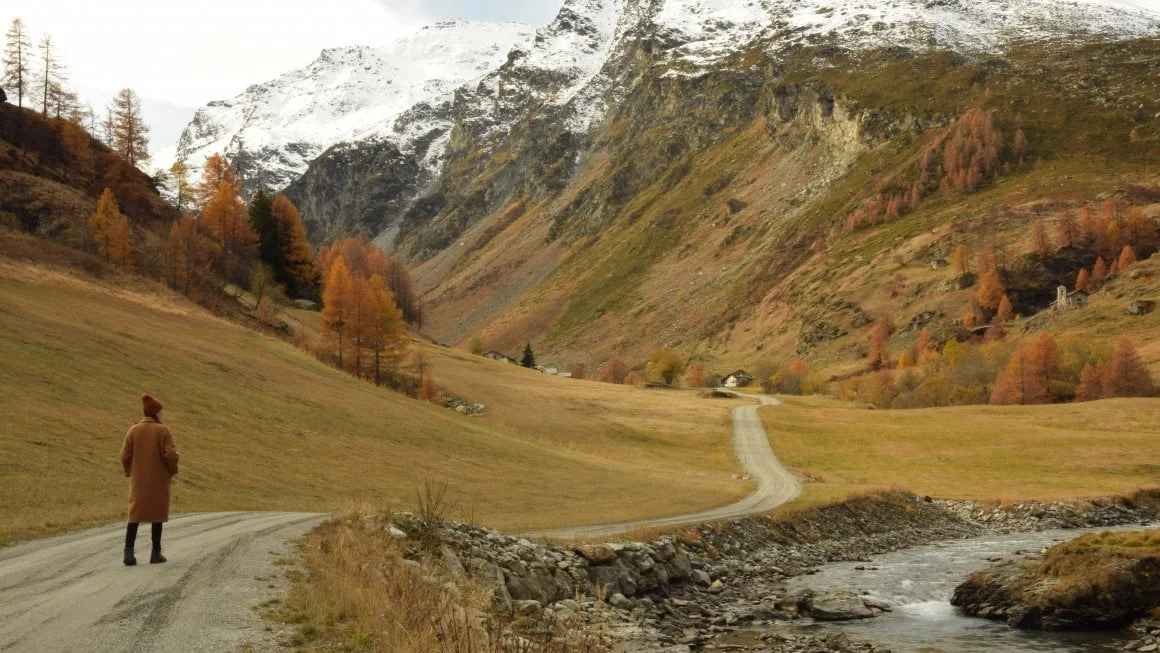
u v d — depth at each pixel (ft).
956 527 180.96
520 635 53.83
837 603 86.43
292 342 319.06
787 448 295.07
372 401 210.79
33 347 143.64
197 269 347.56
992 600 85.76
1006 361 469.57
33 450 95.09
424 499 119.96
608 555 88.89
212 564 51.16
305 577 49.65
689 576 100.99
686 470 243.60
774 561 119.85
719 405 382.63
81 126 418.31
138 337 184.55
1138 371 395.34
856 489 195.00
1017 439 295.69
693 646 70.38
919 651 69.77
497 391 359.66
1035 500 204.23
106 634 34.27
